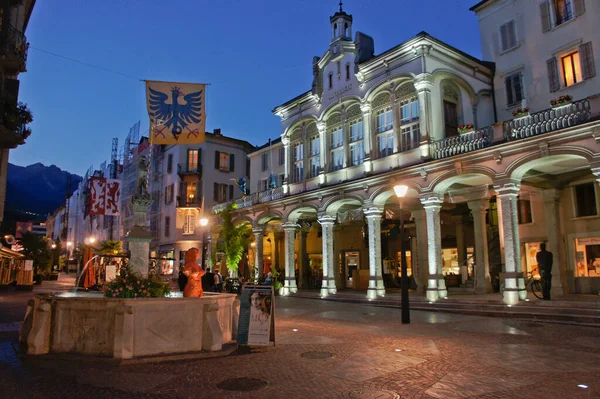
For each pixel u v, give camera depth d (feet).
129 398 21.01
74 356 28.14
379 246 73.51
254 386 23.06
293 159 95.91
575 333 38.55
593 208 62.18
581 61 62.54
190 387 22.80
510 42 72.84
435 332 40.55
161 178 154.92
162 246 148.87
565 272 63.98
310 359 29.37
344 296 76.48
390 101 73.82
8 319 49.16
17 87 61.11
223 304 34.12
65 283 146.92
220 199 146.72
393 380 24.26
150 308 28.99
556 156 50.60
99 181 138.92
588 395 21.29
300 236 112.98
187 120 48.06
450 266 88.89
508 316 50.29
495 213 78.48
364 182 74.74
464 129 61.62
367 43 82.28
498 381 23.84
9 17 62.28
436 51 69.41
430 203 64.49
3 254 99.91
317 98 88.28
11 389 22.09
